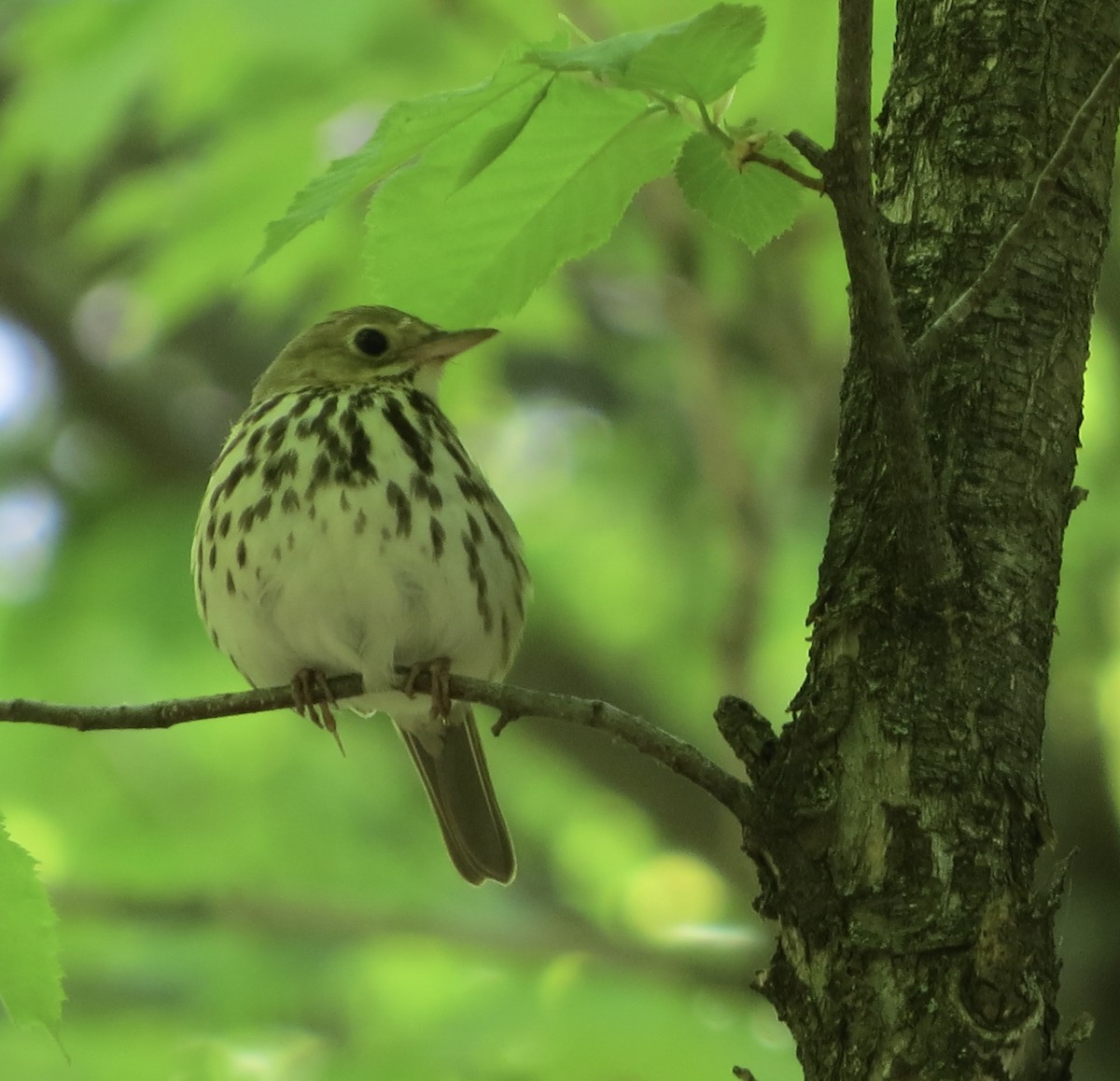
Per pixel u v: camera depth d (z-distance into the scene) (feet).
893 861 17.35
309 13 34.63
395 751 52.85
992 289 17.19
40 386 51.19
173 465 50.34
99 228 39.78
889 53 28.81
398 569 28.12
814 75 34.60
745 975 41.34
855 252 16.70
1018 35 19.42
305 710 28.40
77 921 44.29
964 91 19.44
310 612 28.19
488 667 30.58
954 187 19.26
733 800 18.34
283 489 28.25
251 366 54.75
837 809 17.75
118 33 36.01
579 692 47.70
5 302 50.65
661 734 18.88
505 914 47.39
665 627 50.57
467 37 38.27
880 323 16.84
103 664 47.21
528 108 17.47
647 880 52.85
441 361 32.04
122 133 47.09
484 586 29.27
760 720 18.88
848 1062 16.96
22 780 48.57
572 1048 39.47
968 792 17.43
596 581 51.31
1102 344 40.24
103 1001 43.19
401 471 28.53
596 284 48.37
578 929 43.62
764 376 49.49
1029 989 16.78
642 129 19.03
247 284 40.81
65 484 49.80
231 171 38.27
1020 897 16.94
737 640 40.09
